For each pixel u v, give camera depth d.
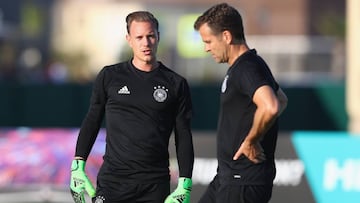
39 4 194.50
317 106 53.78
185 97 17.86
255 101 16.28
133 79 17.62
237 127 17.05
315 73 176.25
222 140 17.38
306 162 25.62
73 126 54.81
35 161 27.16
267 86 16.23
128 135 17.55
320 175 25.53
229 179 17.17
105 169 17.84
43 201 26.98
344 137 25.52
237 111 17.00
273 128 17.23
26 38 172.88
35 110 54.94
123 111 17.61
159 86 17.61
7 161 27.28
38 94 54.97
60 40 199.88
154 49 17.62
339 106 53.56
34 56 174.00
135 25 17.55
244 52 17.14
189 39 155.25
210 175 25.92
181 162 17.91
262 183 17.06
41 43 181.12
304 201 25.50
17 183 27.09
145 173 17.64
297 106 53.88
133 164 17.56
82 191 18.02
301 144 25.70
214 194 17.88
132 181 17.61
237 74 16.75
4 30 154.62
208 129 54.22
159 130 17.62
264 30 197.75
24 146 27.27
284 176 25.62
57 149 27.14
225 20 17.02
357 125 46.88
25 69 144.88
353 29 46.53
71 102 54.88
